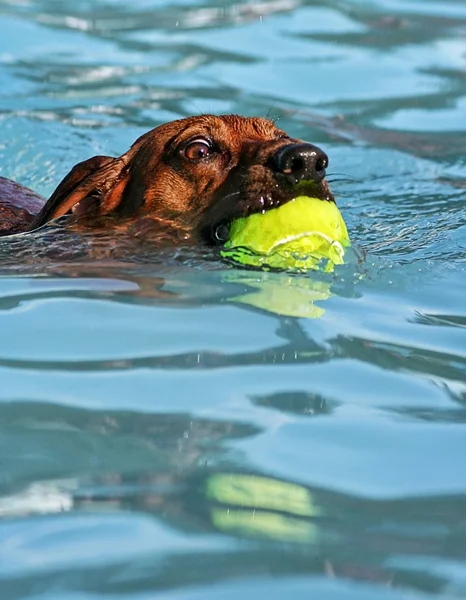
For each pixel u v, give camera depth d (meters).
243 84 16.27
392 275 9.40
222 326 7.98
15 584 5.03
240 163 9.77
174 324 8.00
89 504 5.72
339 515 5.69
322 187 9.18
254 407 6.80
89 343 7.66
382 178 13.20
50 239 9.92
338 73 16.84
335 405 6.89
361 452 6.34
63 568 5.16
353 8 19.91
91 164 10.55
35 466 6.08
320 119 15.14
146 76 16.48
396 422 6.73
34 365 7.31
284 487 5.93
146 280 8.93
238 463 6.15
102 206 10.32
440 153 14.13
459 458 6.30
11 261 9.49
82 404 6.78
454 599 4.99
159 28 18.72
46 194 12.74
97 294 8.62
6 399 6.84
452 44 18.23
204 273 9.08
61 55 17.25
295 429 6.57
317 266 9.22
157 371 7.25
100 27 18.70
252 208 9.20
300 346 7.71
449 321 8.43
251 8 19.78
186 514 5.64
